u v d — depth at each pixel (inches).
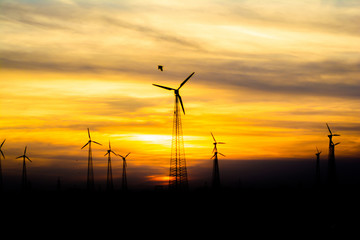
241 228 5447.8
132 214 6565.0
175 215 5128.0
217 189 6461.6
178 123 5137.8
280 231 5226.4
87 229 5472.4
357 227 5251.0
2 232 5265.8
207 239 4918.8
